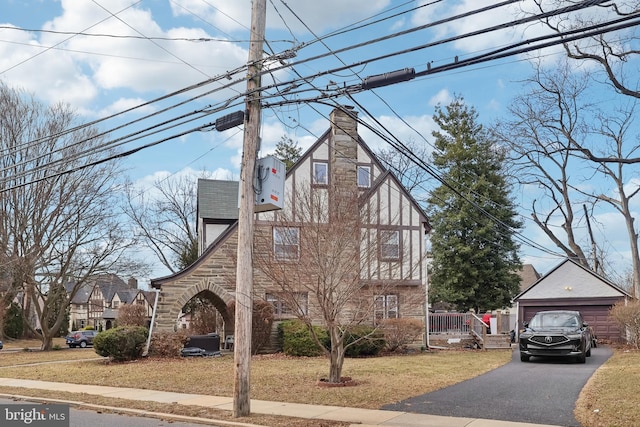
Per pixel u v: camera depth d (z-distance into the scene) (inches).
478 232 1290.6
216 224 1166.3
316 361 818.2
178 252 1699.1
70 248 1326.3
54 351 1342.3
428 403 470.3
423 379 605.6
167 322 920.9
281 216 649.0
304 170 995.9
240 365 434.3
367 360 818.2
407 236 993.5
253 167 454.6
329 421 408.5
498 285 1334.9
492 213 1309.1
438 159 1375.5
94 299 3496.6
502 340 1031.0
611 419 389.4
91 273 1348.4
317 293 565.6
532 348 761.0
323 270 556.1
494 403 466.9
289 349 901.2
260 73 456.4
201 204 1182.3
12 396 547.5
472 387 549.0
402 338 925.2
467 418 412.5
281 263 593.0
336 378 574.9
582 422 389.7
